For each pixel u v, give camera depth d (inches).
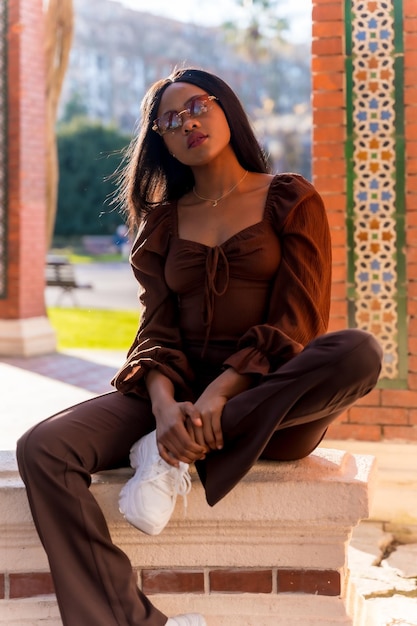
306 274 95.5
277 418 85.6
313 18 157.6
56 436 90.7
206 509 95.0
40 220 373.7
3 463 102.6
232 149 101.9
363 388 87.4
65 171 1179.3
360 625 100.0
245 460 87.1
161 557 97.5
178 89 99.0
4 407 253.1
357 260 157.6
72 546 89.0
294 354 90.5
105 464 95.7
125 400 98.7
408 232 155.9
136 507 89.3
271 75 1566.2
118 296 637.3
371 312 157.5
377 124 156.3
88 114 1542.8
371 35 155.9
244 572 97.0
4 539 98.0
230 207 99.7
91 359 350.6
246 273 96.4
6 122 360.2
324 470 96.1
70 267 546.9
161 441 89.4
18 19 352.8
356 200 157.3
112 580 88.7
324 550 95.5
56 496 89.0
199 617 93.5
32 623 97.2
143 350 99.9
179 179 107.8
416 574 127.8
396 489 151.3
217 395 89.2
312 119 158.4
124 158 116.6
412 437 154.5
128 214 112.4
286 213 96.5
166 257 103.0
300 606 95.7
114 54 1643.7
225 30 1137.4
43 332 368.8
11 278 362.3
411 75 154.8
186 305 101.1
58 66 430.3
